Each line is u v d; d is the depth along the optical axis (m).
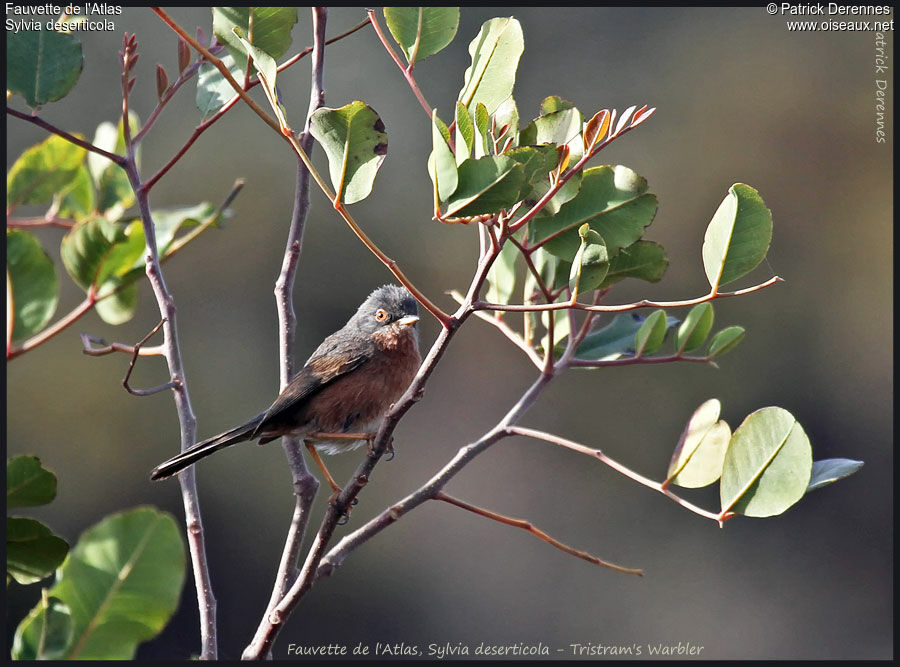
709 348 5.54
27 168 6.23
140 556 4.52
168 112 16.77
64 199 6.62
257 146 17.22
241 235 16.92
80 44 5.32
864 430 17.48
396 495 16.73
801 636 15.36
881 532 16.59
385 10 4.78
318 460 6.70
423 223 17.45
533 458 17.03
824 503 16.75
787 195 18.88
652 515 16.44
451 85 17.48
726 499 4.51
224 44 5.12
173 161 5.25
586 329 5.45
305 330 16.73
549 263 5.82
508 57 4.59
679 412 17.05
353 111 4.00
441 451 17.22
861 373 17.70
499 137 4.55
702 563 16.09
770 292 18.12
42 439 15.55
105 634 4.38
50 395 15.77
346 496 4.57
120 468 15.70
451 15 4.79
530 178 4.05
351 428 6.73
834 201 18.81
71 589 4.43
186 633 14.94
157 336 16.31
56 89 5.24
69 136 5.20
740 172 18.77
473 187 3.91
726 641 15.21
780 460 4.44
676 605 15.75
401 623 15.80
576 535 16.44
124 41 5.20
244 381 16.39
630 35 19.47
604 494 16.69
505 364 17.75
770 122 18.97
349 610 15.66
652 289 18.11
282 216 17.14
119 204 6.62
